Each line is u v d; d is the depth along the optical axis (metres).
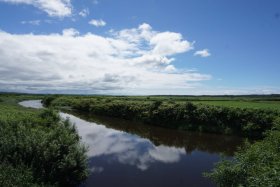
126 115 49.59
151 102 47.16
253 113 32.28
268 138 14.27
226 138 32.03
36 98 128.25
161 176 18.20
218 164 13.38
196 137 32.88
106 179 17.31
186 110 38.78
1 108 32.28
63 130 17.73
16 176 12.11
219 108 35.94
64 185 14.93
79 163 15.59
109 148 26.36
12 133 15.66
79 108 67.62
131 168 19.83
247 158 11.84
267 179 8.56
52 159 14.51
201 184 16.80
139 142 29.95
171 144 29.27
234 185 11.54
